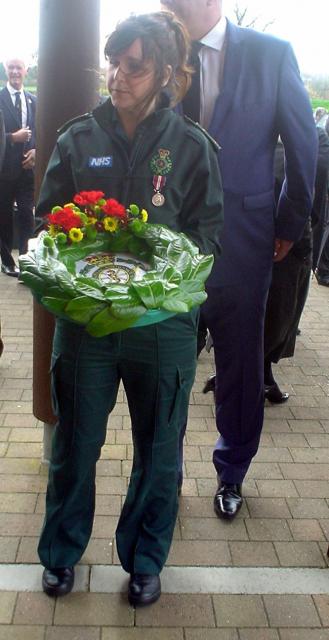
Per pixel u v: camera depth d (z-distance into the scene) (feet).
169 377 5.87
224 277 7.32
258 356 7.75
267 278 7.51
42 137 7.45
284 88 6.84
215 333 7.70
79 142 5.75
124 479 8.84
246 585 7.05
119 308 4.69
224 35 6.88
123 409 10.97
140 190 5.68
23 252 19.95
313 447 10.16
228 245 7.21
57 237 5.38
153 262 5.42
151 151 5.61
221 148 6.97
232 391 7.88
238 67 6.88
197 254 5.44
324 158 13.28
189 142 5.66
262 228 7.23
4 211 18.92
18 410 10.72
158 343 5.67
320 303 18.79
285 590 7.01
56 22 6.98
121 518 6.69
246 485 8.97
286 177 7.17
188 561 7.38
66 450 6.21
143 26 5.20
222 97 6.88
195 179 5.78
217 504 8.22
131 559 6.73
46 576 6.78
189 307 5.02
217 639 6.34
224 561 7.41
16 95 18.40
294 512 8.41
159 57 5.26
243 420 7.98
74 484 6.37
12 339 14.17
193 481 8.96
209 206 5.87
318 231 15.11
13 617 6.46
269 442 10.25
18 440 9.71
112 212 5.41
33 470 8.93
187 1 6.59
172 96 5.63
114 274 5.26
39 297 5.15
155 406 5.98
